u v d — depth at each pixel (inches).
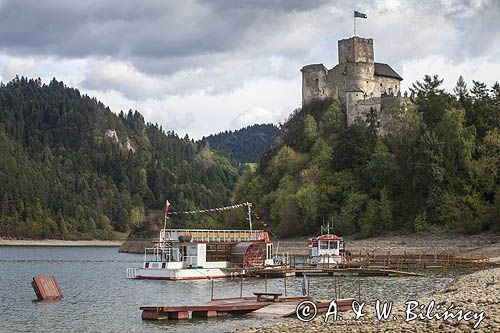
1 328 1998.0
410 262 3782.0
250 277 3540.8
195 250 3518.7
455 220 4938.5
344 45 7839.6
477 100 5846.5
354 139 6190.9
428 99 5915.4
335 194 6023.6
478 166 5064.0
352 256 4229.8
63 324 2049.7
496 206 4584.2
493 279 2260.1
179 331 1803.6
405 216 5344.5
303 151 7362.2
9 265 5315.0
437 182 5098.4
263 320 1920.5
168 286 3152.1
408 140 5369.1
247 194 7362.2
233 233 3745.1
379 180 5615.2
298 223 6161.4
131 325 1958.7
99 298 2714.1
